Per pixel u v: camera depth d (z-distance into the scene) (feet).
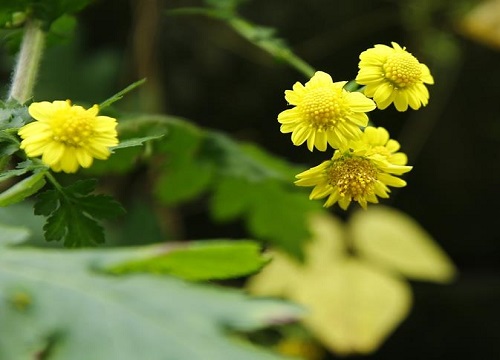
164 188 2.14
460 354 3.75
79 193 1.56
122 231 3.09
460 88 3.56
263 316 1.29
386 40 3.52
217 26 3.44
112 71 3.27
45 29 1.74
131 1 3.41
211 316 1.29
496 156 3.64
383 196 1.55
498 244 3.80
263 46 1.90
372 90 1.55
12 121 1.51
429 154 3.63
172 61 3.45
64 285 1.30
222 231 3.64
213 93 3.49
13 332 1.29
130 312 1.29
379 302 2.97
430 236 3.78
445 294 3.72
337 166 1.54
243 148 2.11
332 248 3.11
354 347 2.90
